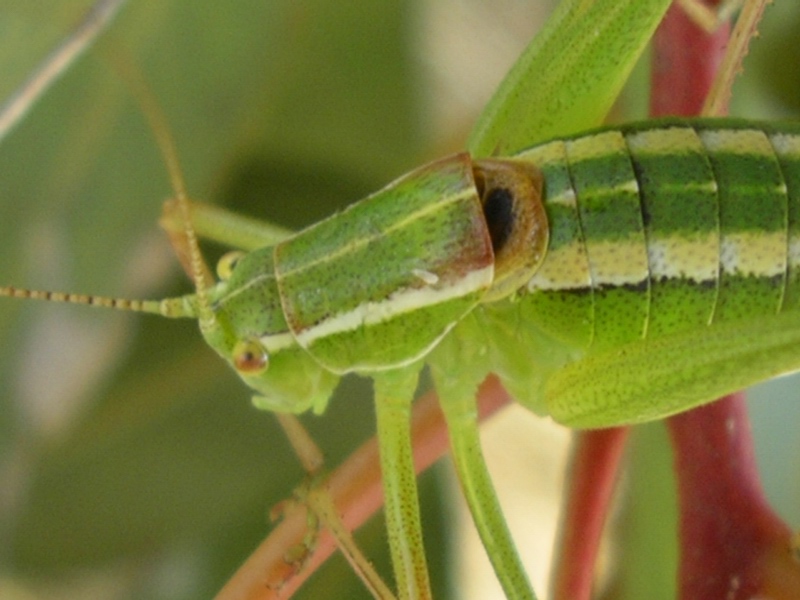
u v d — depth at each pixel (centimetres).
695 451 5
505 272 5
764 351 5
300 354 6
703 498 5
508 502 8
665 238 5
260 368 5
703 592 5
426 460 5
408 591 6
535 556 8
